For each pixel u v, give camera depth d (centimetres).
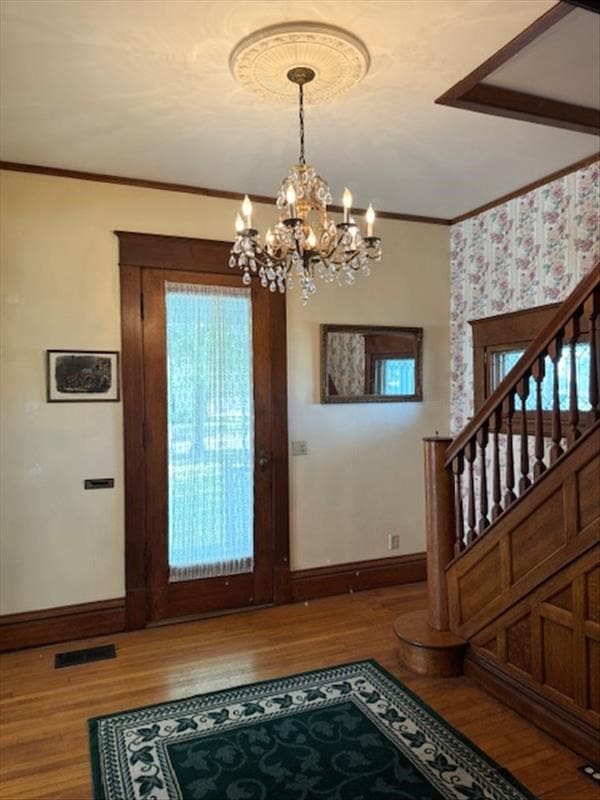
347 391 428
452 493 312
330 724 253
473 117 287
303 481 417
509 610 268
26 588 343
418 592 429
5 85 250
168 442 377
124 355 365
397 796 207
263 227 400
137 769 223
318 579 419
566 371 360
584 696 230
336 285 425
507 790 210
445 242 462
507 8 204
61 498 351
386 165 349
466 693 279
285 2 199
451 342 463
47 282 348
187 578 382
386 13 206
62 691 287
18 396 342
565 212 363
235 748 236
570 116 288
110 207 362
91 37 216
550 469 243
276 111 277
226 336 392
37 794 212
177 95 261
